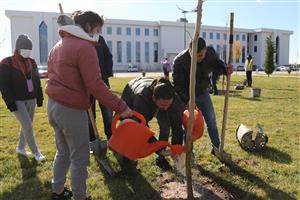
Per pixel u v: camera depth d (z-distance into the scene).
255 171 4.93
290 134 7.13
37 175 4.84
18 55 5.17
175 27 80.69
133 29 78.75
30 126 5.32
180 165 4.24
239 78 31.41
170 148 3.88
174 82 4.92
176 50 81.19
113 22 76.81
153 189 4.41
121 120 3.79
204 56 4.78
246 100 13.16
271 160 5.41
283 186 4.45
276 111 10.37
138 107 4.18
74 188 3.62
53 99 3.43
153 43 80.75
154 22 80.00
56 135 3.72
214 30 83.56
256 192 4.28
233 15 4.85
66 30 3.35
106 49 5.78
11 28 70.94
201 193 4.33
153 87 4.19
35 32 71.38
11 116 9.73
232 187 4.45
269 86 20.80
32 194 4.27
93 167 5.08
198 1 3.52
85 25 3.48
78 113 3.46
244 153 5.71
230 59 4.93
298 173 4.89
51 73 3.50
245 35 90.31
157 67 81.19
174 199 4.18
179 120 4.44
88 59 3.29
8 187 4.45
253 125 8.16
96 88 3.29
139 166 5.11
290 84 22.59
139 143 3.64
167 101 3.98
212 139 5.42
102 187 4.45
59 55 3.39
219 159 5.34
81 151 3.56
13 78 5.12
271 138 6.74
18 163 5.30
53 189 3.90
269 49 35.75
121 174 4.82
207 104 5.24
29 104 5.37
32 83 5.31
